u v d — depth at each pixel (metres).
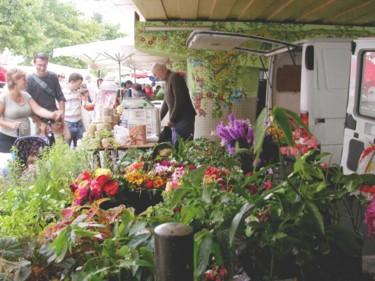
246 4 5.77
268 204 1.54
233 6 5.92
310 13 6.37
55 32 21.34
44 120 5.62
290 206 1.49
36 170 3.08
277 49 5.92
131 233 1.61
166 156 3.55
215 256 1.43
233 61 7.33
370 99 3.99
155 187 2.89
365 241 1.71
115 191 2.68
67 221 1.85
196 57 7.26
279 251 1.45
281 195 1.52
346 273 1.53
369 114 3.98
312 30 7.25
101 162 3.79
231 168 2.83
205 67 7.33
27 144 4.30
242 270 1.50
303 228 1.47
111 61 12.29
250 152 2.86
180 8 6.05
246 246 1.49
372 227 1.52
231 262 1.44
